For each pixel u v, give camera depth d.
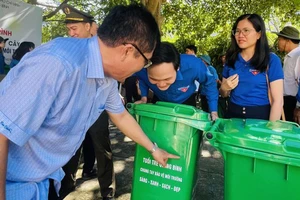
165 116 1.61
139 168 1.74
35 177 1.24
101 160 2.33
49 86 0.99
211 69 4.19
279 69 2.05
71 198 2.52
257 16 2.06
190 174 1.65
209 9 9.24
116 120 1.55
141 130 1.58
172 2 9.27
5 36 4.96
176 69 1.67
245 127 1.49
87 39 1.15
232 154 1.37
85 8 8.59
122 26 1.03
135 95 4.16
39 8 5.68
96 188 2.71
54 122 1.12
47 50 1.03
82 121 1.21
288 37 3.45
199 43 10.95
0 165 0.97
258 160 1.32
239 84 2.19
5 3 4.89
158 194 1.71
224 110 2.79
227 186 1.42
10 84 0.98
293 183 1.28
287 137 1.35
